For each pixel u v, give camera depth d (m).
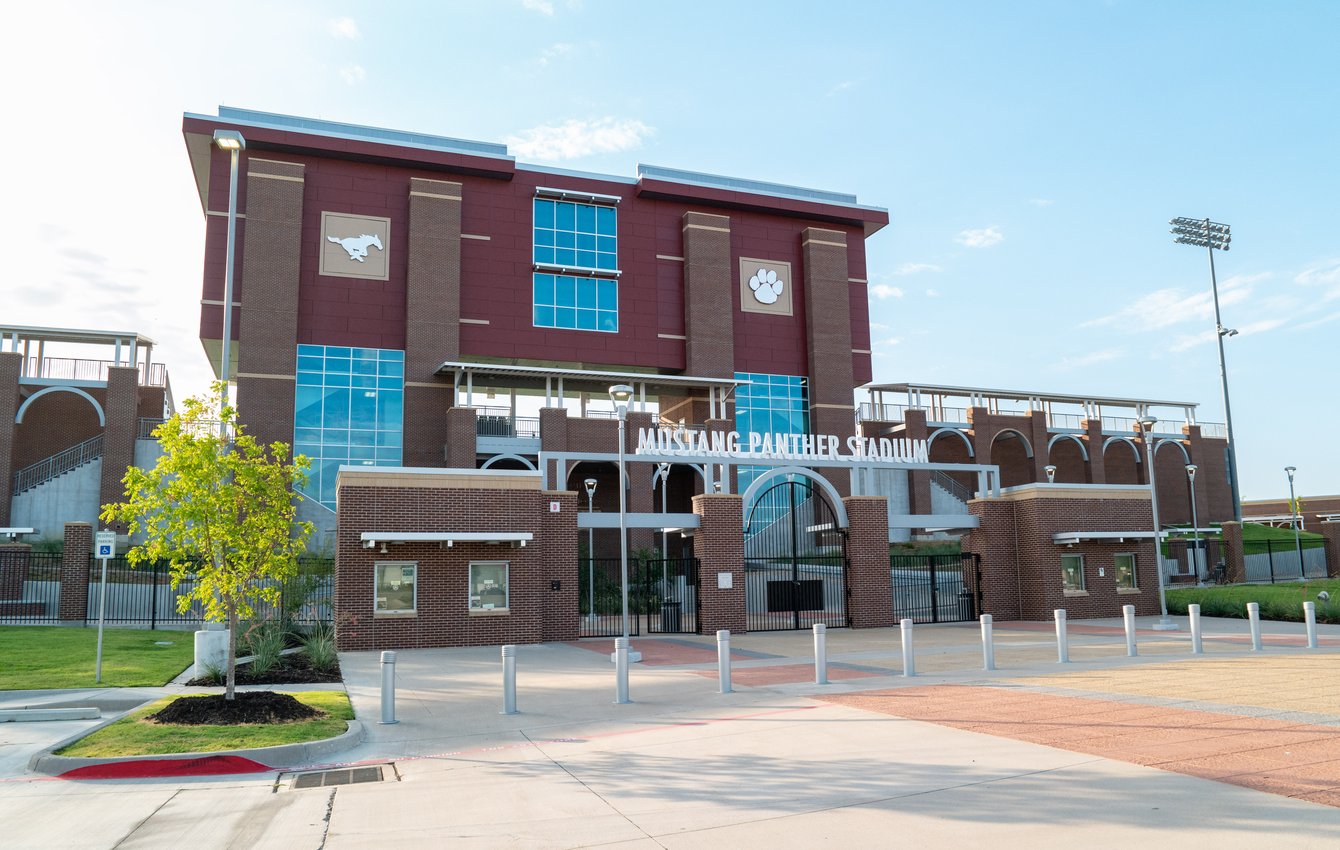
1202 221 55.97
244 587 13.41
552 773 9.56
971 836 6.68
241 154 48.72
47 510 43.56
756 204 58.00
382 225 50.41
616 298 54.88
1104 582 31.42
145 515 13.41
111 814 8.28
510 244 53.00
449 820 7.82
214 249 47.00
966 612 31.86
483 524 24.19
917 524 30.81
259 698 12.97
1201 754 8.85
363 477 23.38
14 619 27.09
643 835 7.14
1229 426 53.69
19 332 46.06
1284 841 6.18
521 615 24.27
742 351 57.19
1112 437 66.31
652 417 49.44
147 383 48.88
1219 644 21.25
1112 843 6.35
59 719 13.21
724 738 11.03
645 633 27.64
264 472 13.50
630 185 56.31
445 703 14.64
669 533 48.47
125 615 28.14
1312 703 11.81
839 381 57.84
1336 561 53.22
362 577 23.06
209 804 8.62
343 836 7.43
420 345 49.09
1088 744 9.59
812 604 35.00
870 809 7.55
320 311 48.41
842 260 59.59
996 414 61.53
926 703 12.95
